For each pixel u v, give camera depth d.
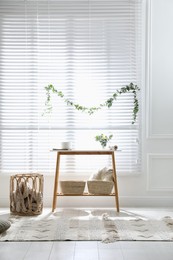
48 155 5.17
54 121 5.16
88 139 5.15
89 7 5.12
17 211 4.58
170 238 3.61
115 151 4.90
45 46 5.15
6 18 5.14
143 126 5.15
